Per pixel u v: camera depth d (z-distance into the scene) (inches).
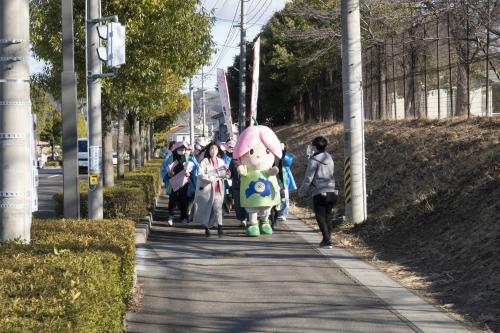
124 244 335.3
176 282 451.5
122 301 321.7
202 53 829.2
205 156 680.4
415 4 1007.6
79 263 255.3
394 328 344.2
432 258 501.0
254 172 684.1
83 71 764.6
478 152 668.1
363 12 1224.8
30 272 246.2
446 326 347.6
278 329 341.4
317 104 1899.6
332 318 362.3
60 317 195.8
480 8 822.5
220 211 676.1
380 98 1201.4
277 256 556.1
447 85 956.0
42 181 1770.4
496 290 393.7
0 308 200.7
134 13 741.3
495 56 821.9
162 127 2694.4
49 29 749.3
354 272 486.0
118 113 1047.0
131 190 698.8
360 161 700.0
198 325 348.5
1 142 312.7
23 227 316.8
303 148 1534.2
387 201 732.0
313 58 1461.6
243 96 1609.3
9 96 312.0
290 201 1038.4
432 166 729.6
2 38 311.1
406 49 1052.5
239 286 438.9
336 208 821.9
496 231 473.4
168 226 770.2
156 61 756.6
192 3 777.6
